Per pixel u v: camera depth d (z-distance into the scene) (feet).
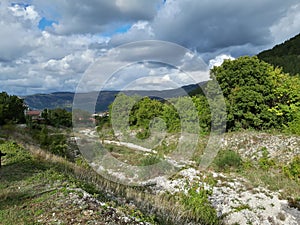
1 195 17.13
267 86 48.19
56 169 24.67
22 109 75.66
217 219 19.97
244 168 32.81
